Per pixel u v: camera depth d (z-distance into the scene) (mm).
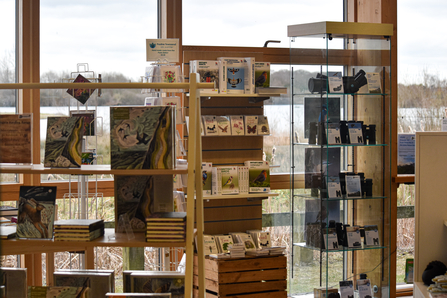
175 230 2533
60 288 2768
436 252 3879
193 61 4043
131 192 2791
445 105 4684
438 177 3848
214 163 4230
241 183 4047
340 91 3906
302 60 4055
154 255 4219
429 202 3859
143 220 2791
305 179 4090
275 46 4512
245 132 4109
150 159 2582
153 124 2594
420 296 3738
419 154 3840
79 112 3254
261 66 4113
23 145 2768
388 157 4082
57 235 2602
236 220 4277
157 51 3672
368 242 4078
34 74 3980
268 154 4477
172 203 2795
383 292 4141
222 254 3770
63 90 4070
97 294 2848
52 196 2695
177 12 4238
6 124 2781
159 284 2889
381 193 4117
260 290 3793
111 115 2615
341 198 3951
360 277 4082
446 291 3611
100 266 4172
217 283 3719
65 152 2684
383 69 4039
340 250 3943
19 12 3957
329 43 3850
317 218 3986
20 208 2678
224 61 4012
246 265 3760
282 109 4480
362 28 3914
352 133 3982
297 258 4195
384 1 4316
